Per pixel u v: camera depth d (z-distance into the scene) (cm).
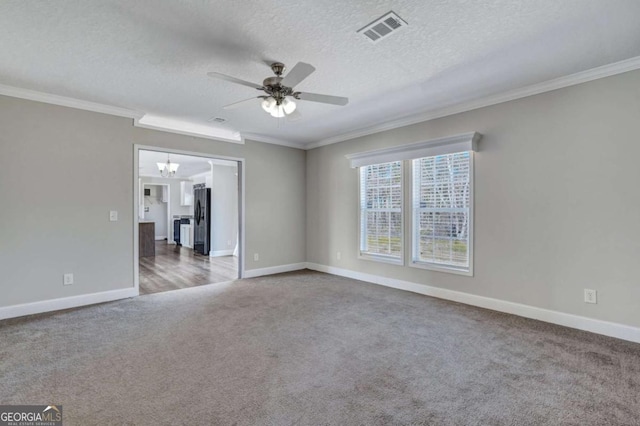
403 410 182
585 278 294
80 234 372
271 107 269
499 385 206
